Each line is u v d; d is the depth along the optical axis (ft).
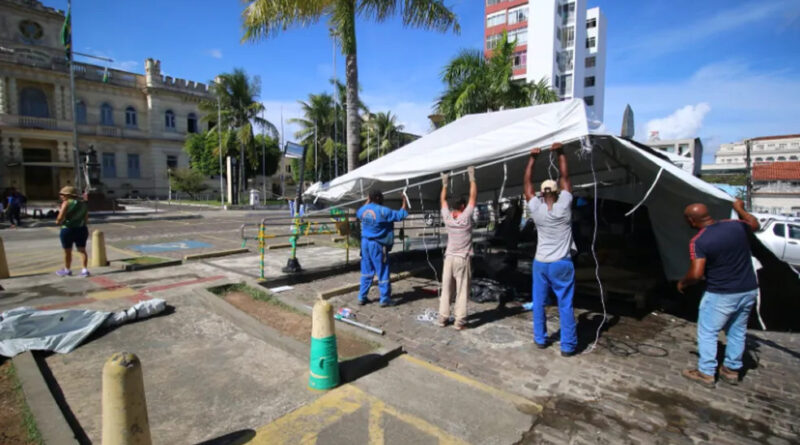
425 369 13.14
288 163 193.16
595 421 10.55
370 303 20.74
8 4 112.98
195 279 24.64
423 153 20.01
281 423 10.04
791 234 34.01
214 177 144.66
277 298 19.33
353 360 12.87
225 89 113.09
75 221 24.32
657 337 16.30
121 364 7.45
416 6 37.50
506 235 29.60
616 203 24.57
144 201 125.80
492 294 21.21
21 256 32.53
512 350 14.94
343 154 124.77
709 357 12.53
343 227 28.58
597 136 15.53
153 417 10.19
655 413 10.98
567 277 14.12
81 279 24.13
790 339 16.34
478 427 10.09
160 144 140.05
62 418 9.62
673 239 19.11
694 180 14.52
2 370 12.08
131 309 16.84
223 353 14.11
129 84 135.13
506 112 23.18
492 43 164.25
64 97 121.90
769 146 251.39
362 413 10.57
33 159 119.65
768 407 11.35
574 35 158.10
